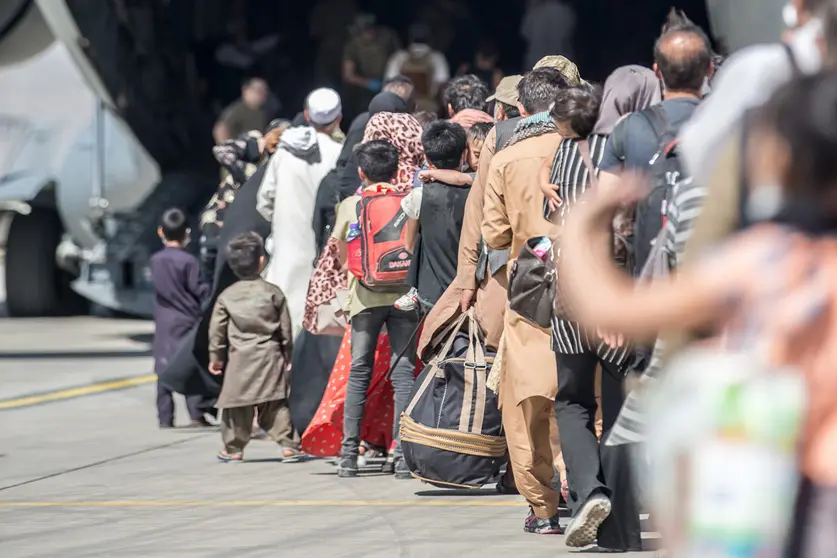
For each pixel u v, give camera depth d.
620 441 11.70
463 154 18.42
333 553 13.89
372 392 19.53
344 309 19.05
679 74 11.98
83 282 43.59
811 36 9.43
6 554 14.05
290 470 19.67
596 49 54.94
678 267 10.95
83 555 13.95
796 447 5.90
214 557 13.77
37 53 42.34
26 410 26.30
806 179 6.15
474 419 16.66
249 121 38.53
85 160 43.56
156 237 43.22
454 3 54.34
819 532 5.95
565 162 13.77
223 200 26.42
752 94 9.73
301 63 54.31
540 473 14.61
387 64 48.78
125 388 29.47
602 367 13.14
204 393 22.67
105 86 39.91
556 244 13.30
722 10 25.78
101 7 38.22
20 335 41.25
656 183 11.70
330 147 22.95
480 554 13.70
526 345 14.23
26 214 47.06
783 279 6.02
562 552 13.68
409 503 16.86
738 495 5.82
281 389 20.14
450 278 18.08
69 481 18.72
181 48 41.88
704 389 5.93
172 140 43.31
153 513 16.31
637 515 13.05
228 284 22.48
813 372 5.99
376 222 18.33
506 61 57.31
